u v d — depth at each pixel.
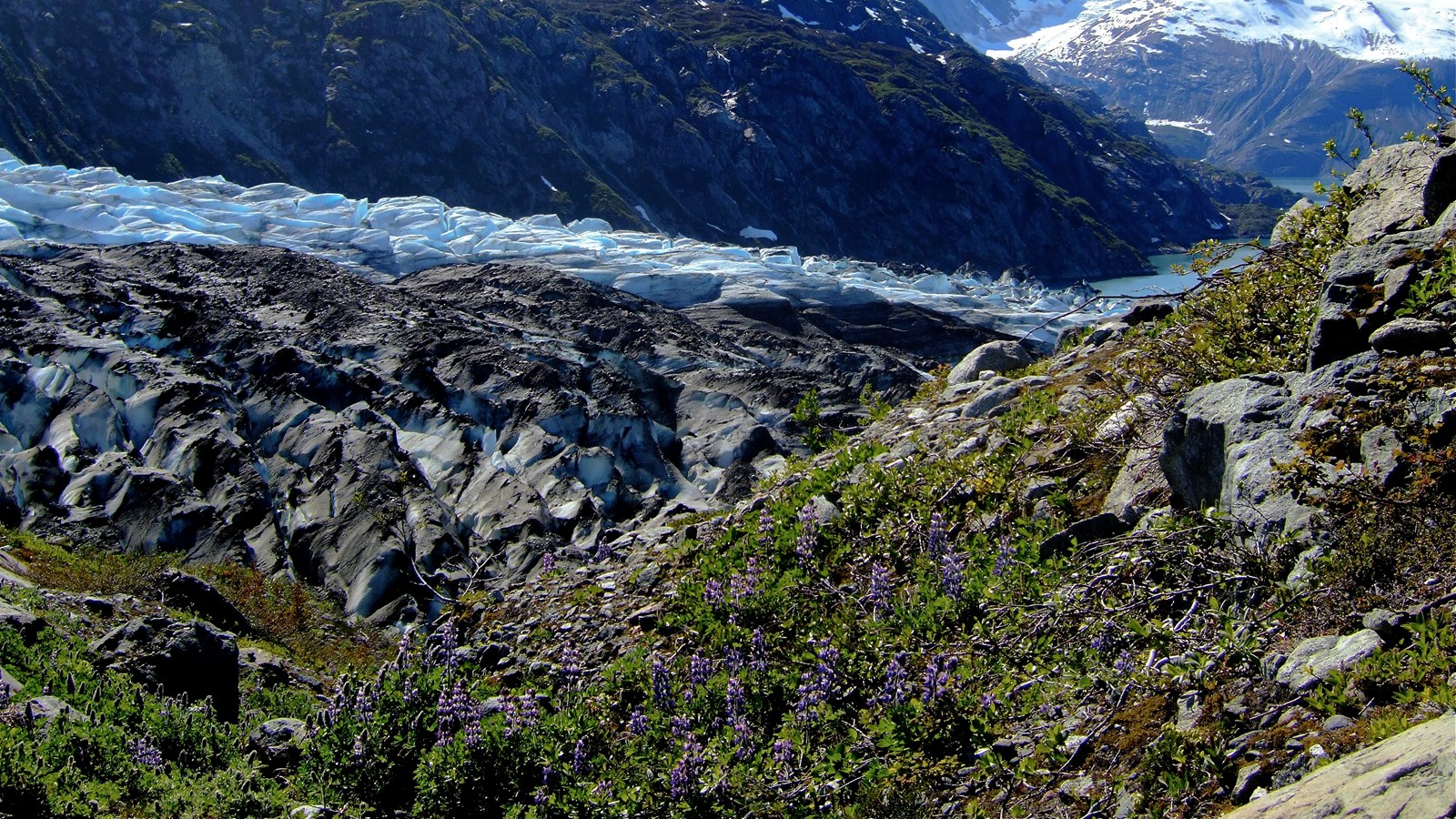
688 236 157.25
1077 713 6.37
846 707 7.73
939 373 16.73
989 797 6.09
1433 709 4.54
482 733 8.07
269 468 35.12
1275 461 6.70
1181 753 5.28
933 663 7.02
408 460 35.72
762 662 8.30
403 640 10.03
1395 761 3.96
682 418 51.66
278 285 56.69
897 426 13.77
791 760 7.10
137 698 10.17
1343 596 5.89
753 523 11.33
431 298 59.28
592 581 12.04
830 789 6.79
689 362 58.16
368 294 56.09
